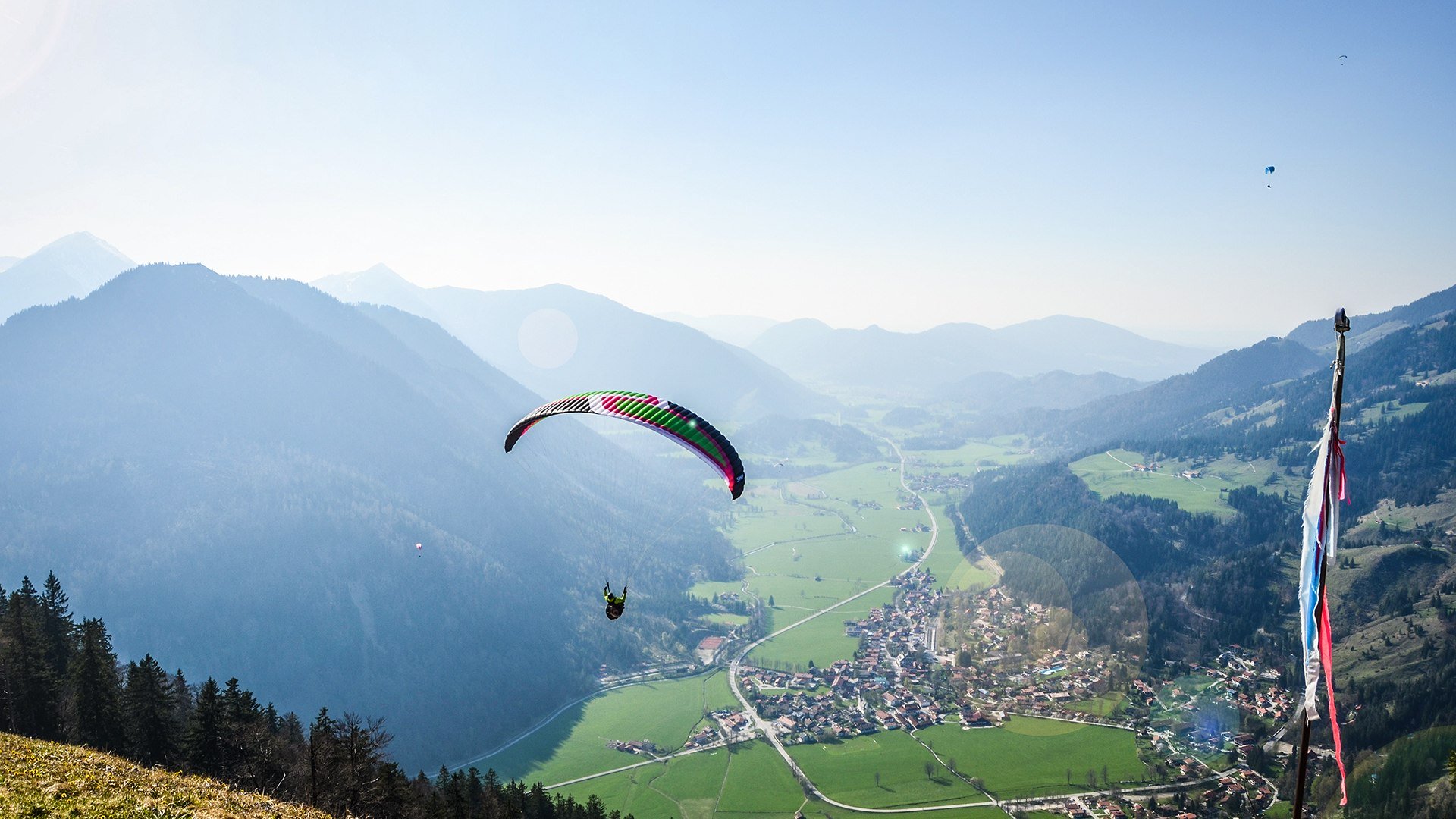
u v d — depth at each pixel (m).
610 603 27.36
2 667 60.16
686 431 30.55
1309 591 18.95
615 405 32.31
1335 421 18.48
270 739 62.03
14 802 22.75
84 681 60.94
